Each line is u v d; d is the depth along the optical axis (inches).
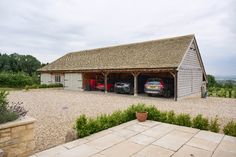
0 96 220.2
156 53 767.7
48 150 191.2
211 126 263.6
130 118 320.2
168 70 628.1
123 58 855.1
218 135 238.7
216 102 605.0
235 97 805.9
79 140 219.1
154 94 715.4
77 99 622.5
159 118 312.8
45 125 295.9
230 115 390.0
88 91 933.2
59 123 308.7
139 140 220.1
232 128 245.4
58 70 1060.5
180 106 502.3
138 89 881.5
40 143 220.2
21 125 184.2
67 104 514.0
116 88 801.6
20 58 2721.5
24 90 989.2
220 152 187.2
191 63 741.3
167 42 828.6
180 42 765.3
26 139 188.7
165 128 268.7
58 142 224.1
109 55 967.6
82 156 177.3
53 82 1147.9
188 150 191.8
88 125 241.9
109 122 278.1
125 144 207.6
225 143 211.2
